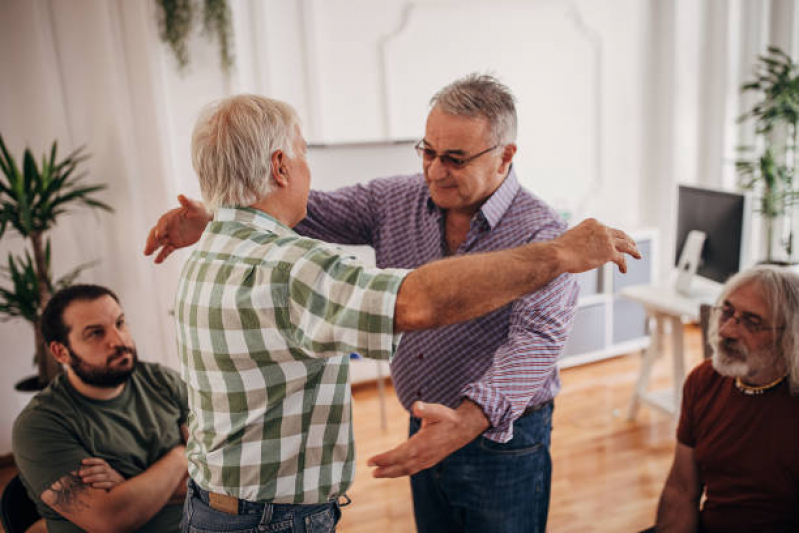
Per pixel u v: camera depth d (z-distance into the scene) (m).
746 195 2.64
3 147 2.58
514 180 1.36
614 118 4.09
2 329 3.03
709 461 1.56
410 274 0.75
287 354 0.85
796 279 1.43
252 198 0.92
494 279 0.74
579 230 0.82
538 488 1.45
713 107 4.19
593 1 3.86
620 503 2.49
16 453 1.49
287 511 0.93
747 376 1.48
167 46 3.03
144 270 3.24
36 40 2.93
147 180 3.15
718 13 4.05
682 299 2.92
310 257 0.80
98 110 3.05
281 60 3.32
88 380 1.54
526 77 3.83
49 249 2.81
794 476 1.44
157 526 1.58
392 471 0.91
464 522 1.45
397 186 1.51
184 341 0.93
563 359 3.66
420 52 3.58
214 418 0.91
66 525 1.49
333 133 3.52
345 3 3.39
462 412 1.00
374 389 3.70
